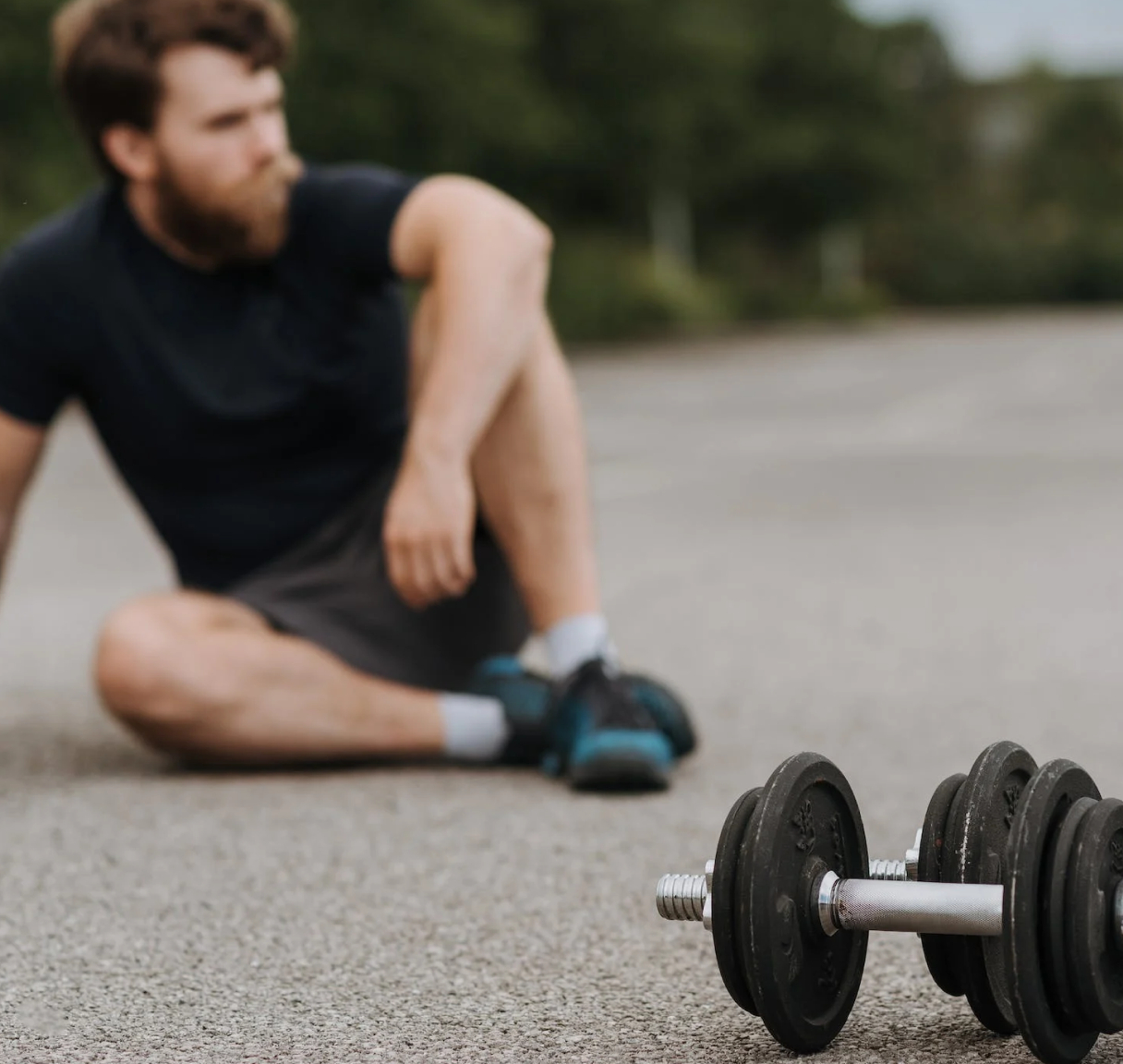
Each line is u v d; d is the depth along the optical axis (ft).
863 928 5.18
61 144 71.61
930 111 225.15
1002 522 24.25
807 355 87.76
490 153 96.37
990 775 5.22
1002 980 5.30
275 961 6.79
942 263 192.65
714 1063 5.49
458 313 9.90
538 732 10.33
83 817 9.32
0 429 10.51
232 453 10.46
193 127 9.73
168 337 10.32
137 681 9.98
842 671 13.93
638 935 7.07
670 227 136.15
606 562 21.43
